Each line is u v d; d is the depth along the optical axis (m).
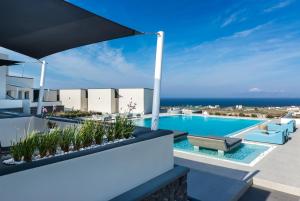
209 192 5.57
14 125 5.96
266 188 6.29
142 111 29.52
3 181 2.18
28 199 2.37
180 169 4.52
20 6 3.19
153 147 4.03
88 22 3.70
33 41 4.90
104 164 3.14
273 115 24.72
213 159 8.69
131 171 3.58
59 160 2.64
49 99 32.84
